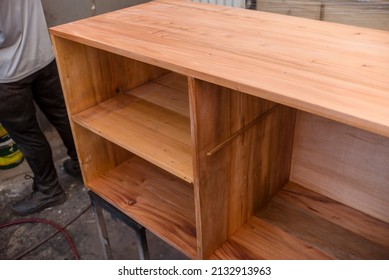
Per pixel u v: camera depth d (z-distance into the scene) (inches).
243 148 40.3
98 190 53.0
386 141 42.8
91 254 72.9
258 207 48.6
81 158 52.2
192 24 43.5
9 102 70.9
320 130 47.9
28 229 79.5
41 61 73.5
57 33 43.0
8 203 87.3
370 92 27.0
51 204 84.7
